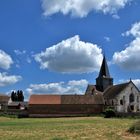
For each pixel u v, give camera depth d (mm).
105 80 139000
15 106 146500
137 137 34594
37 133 42688
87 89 142375
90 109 116500
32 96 119188
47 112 115250
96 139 33531
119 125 57250
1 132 45375
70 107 116125
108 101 119125
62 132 43500
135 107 117250
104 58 141500
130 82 117938
